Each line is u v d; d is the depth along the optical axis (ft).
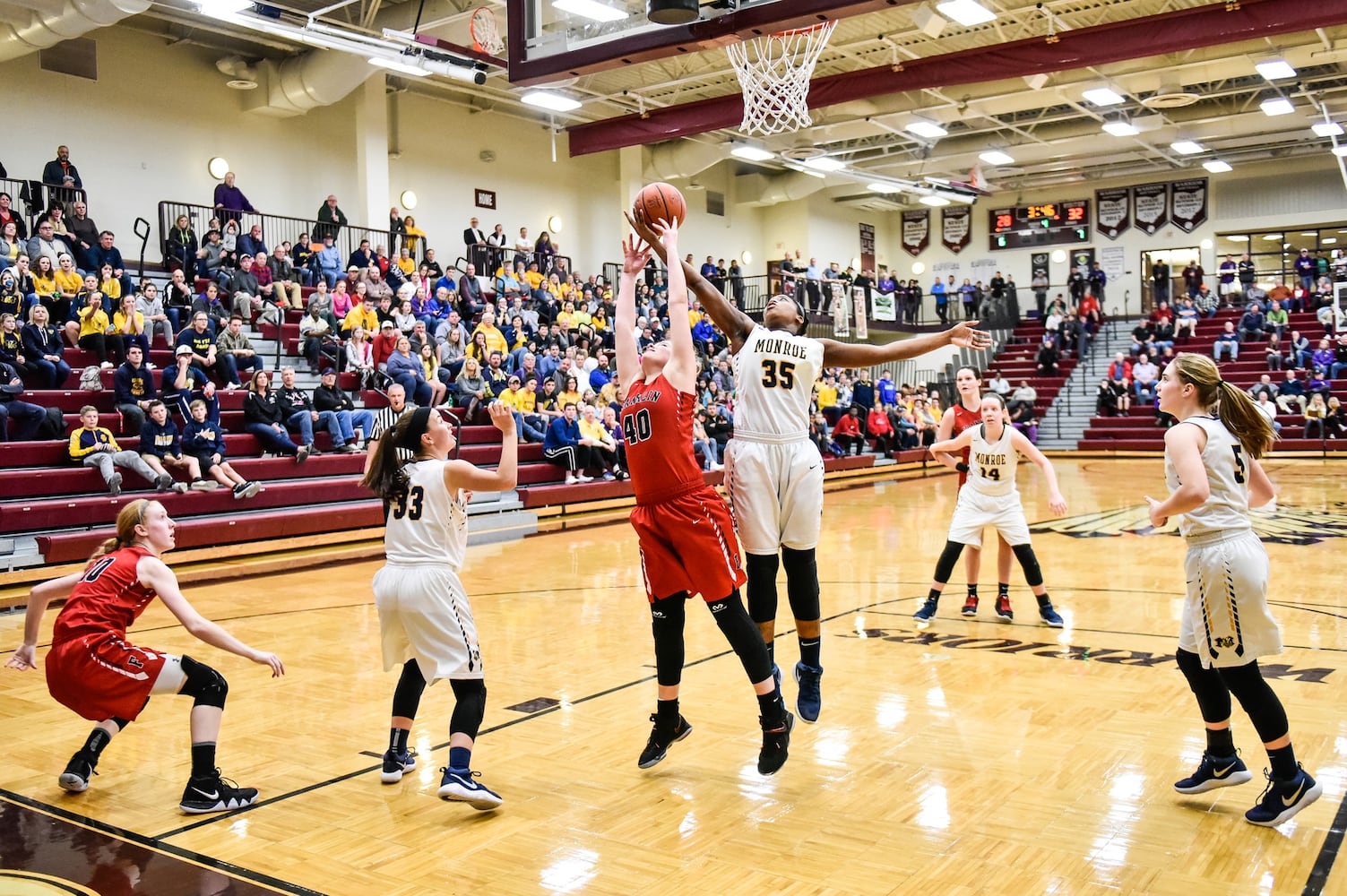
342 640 24.29
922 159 86.17
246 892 11.22
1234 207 100.42
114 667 13.84
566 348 61.52
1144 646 22.08
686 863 11.84
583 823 13.08
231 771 15.21
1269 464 71.97
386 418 45.83
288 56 61.67
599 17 29.37
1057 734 16.29
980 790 13.96
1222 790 13.82
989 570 32.50
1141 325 94.63
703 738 16.44
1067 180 103.50
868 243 111.34
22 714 18.48
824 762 15.24
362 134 64.49
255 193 63.26
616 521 49.34
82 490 36.60
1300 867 11.43
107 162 56.65
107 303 44.75
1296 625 23.39
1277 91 74.23
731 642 13.94
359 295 55.16
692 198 93.40
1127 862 11.66
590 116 72.84
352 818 13.35
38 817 13.48
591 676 20.34
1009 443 23.85
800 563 14.99
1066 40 51.85
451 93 73.46
